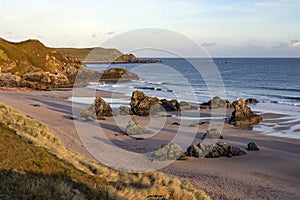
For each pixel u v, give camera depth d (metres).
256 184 15.20
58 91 51.84
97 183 6.72
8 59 70.69
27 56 78.56
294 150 22.39
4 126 6.39
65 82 64.50
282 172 17.38
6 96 40.44
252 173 16.95
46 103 36.47
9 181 4.96
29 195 4.80
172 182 11.09
